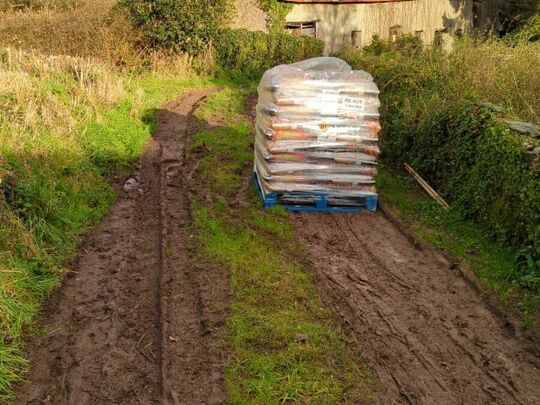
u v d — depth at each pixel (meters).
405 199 8.59
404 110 9.95
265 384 4.70
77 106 10.87
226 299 5.87
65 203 7.71
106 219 7.84
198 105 14.33
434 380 4.87
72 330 5.49
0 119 8.88
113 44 16.83
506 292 6.09
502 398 4.69
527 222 6.59
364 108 7.77
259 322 5.47
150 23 17.89
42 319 5.63
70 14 18.03
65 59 13.66
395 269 6.65
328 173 8.00
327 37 21.69
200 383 4.75
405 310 5.84
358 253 7.02
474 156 7.96
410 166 9.51
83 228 7.41
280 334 5.30
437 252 7.02
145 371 4.95
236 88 17.17
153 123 12.35
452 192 8.26
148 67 17.41
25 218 6.85
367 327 5.54
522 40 12.31
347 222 7.90
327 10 21.48
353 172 8.02
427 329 5.54
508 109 8.46
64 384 4.79
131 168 9.71
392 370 4.96
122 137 10.73
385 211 8.20
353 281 6.35
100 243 7.18
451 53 11.70
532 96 9.08
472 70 10.26
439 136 8.91
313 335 5.32
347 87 7.68
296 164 7.93
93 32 16.78
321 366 4.94
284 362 4.95
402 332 5.48
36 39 16.05
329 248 7.12
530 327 5.57
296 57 20.27
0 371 4.76
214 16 19.09
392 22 22.62
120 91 12.77
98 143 9.95
